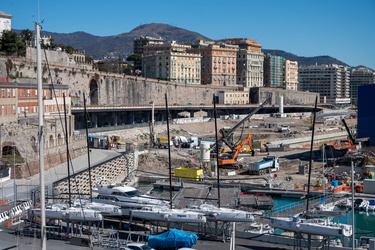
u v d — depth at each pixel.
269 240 61.81
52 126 120.19
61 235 62.03
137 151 142.38
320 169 136.88
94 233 62.78
